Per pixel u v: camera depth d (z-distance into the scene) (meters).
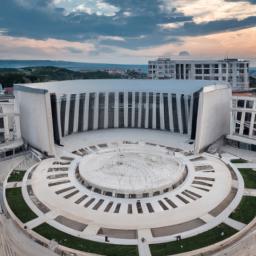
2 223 38.78
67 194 44.34
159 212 39.69
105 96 74.50
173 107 71.25
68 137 69.56
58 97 65.19
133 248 33.00
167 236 35.09
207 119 59.44
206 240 34.03
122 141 67.38
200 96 56.44
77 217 38.78
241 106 68.19
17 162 59.00
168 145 64.31
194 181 47.78
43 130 58.38
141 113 75.31
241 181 47.91
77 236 35.09
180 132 71.31
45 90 56.06
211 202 41.75
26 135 66.00
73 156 58.78
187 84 73.00
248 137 64.56
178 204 41.50
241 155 60.56
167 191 44.91
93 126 75.12
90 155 56.47
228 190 44.88
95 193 44.50
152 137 69.25
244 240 34.81
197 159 56.50
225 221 37.66
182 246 33.12
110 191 43.88
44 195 44.03
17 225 38.09
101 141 67.38
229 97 67.25
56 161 56.31
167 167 50.59
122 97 75.06
